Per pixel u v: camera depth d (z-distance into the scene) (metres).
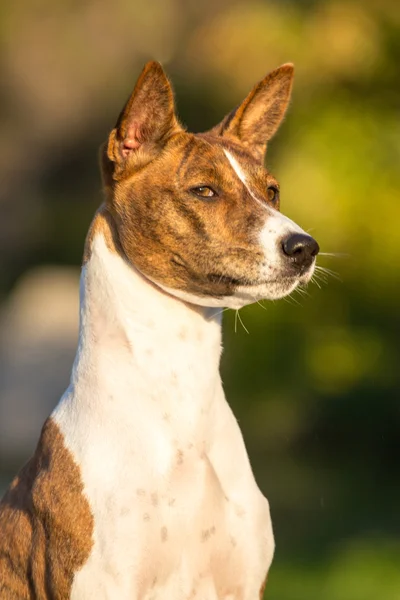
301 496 15.91
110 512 5.95
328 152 15.43
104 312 6.26
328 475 16.86
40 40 30.25
